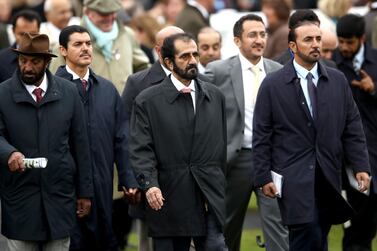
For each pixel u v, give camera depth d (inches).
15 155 1092.5
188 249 1176.2
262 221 1285.7
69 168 1140.5
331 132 1165.7
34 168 1116.5
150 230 1155.9
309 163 1160.2
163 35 1273.4
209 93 1166.3
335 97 1170.6
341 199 1165.7
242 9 2561.5
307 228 1159.0
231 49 1924.2
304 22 1164.5
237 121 1315.2
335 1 1758.1
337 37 1411.2
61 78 1158.3
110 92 1257.4
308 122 1164.5
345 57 1397.6
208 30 1481.3
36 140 1127.0
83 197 1164.5
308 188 1155.3
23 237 1121.4
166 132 1152.8
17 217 1120.8
